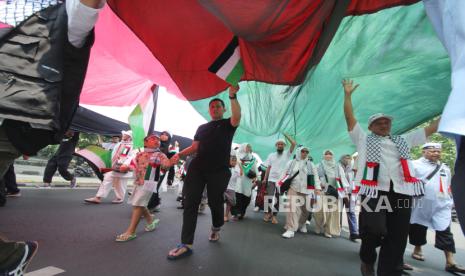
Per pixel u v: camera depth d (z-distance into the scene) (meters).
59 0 1.59
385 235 2.47
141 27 2.67
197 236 4.21
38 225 3.72
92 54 3.92
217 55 2.95
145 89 5.93
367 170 2.59
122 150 6.41
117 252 3.04
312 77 2.89
